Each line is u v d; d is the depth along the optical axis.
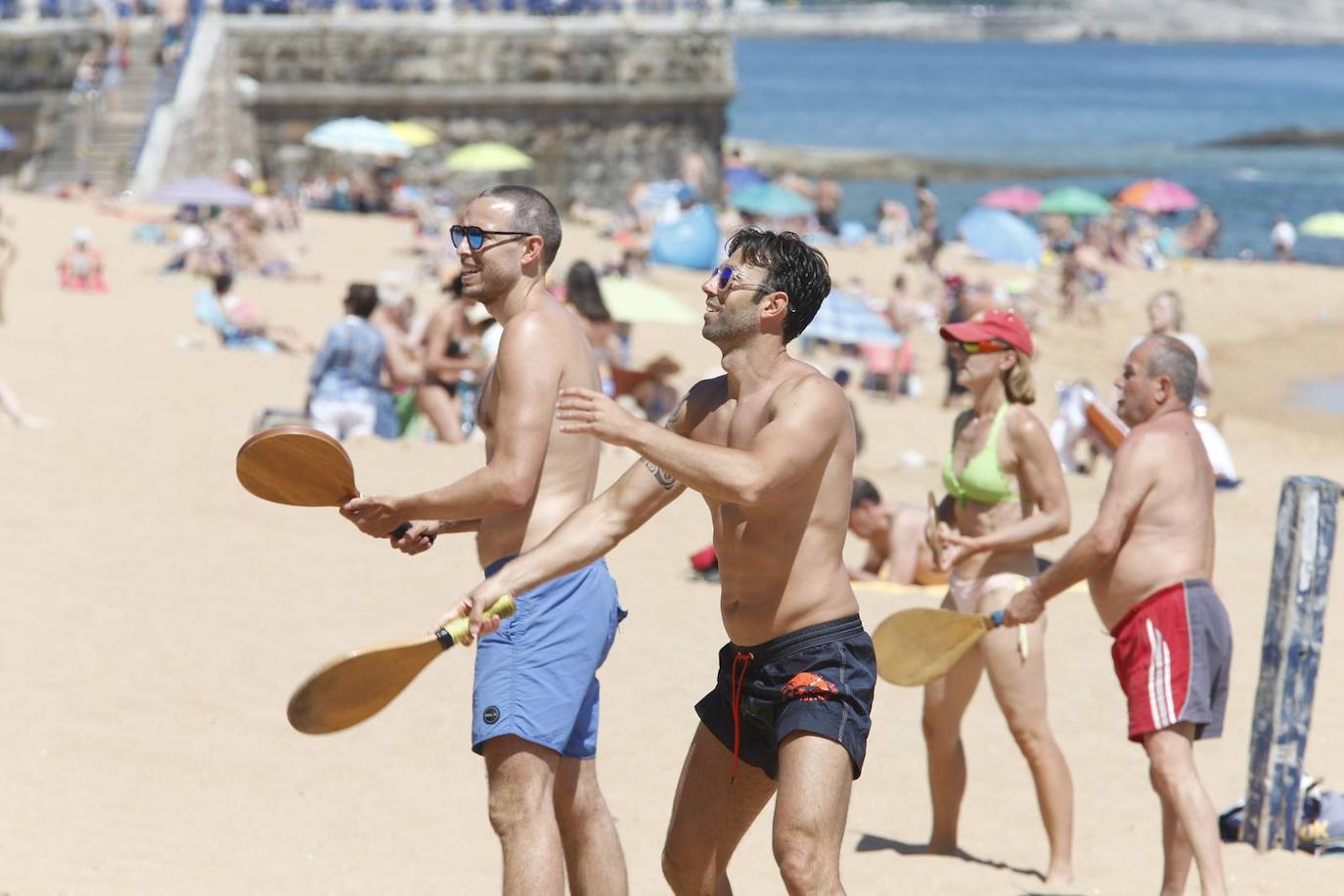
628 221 89.12
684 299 68.31
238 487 29.34
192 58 93.81
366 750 17.45
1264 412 59.12
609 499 9.99
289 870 13.51
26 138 93.56
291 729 17.84
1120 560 13.45
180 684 18.94
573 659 10.72
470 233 11.05
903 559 24.53
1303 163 191.25
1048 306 78.50
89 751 16.33
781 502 9.84
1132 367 13.77
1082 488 32.94
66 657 19.41
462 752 17.62
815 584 9.99
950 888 14.43
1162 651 13.24
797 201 84.62
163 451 31.97
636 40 105.06
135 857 13.33
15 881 12.27
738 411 10.09
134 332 49.88
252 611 22.06
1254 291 86.50
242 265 66.19
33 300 53.56
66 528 25.52
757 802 10.60
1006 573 14.77
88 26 95.31
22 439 31.78
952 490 15.13
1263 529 30.94
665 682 20.12
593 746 11.21
